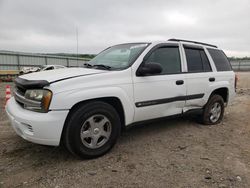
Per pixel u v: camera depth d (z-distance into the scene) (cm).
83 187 280
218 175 314
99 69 388
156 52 423
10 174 307
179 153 382
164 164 342
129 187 282
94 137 347
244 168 335
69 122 323
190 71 475
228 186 288
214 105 545
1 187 277
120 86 362
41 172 313
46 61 3831
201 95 495
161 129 503
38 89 317
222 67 564
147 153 379
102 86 345
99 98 353
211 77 515
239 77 3136
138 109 389
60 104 309
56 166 329
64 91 313
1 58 3269
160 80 412
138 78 386
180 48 469
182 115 471
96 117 346
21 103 349
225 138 463
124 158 358
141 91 388
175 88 438
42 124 303
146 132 481
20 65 3494
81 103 335
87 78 336
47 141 311
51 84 310
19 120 320
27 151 378
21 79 353
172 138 451
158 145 414
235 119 626
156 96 409
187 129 509
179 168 331
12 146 397
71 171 316
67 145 329
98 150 354
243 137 473
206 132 495
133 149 393
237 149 407
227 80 563
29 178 298
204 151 394
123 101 367
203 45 533
